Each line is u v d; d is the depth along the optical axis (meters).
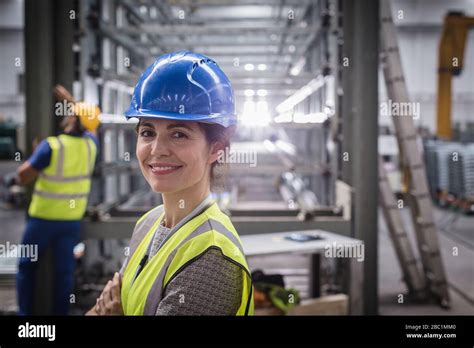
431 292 4.40
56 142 3.26
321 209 3.84
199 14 6.79
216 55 5.98
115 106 4.91
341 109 3.88
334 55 3.86
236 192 5.60
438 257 4.35
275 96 5.79
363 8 3.57
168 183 0.99
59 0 3.45
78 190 3.38
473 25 9.81
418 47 13.99
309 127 3.86
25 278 3.38
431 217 4.41
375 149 3.63
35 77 3.41
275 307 2.98
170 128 0.99
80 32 3.53
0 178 10.56
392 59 4.39
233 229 1.05
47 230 3.33
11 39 14.52
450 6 13.23
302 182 6.09
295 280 4.68
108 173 4.02
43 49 3.39
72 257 3.44
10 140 11.39
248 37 6.86
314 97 5.26
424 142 10.54
